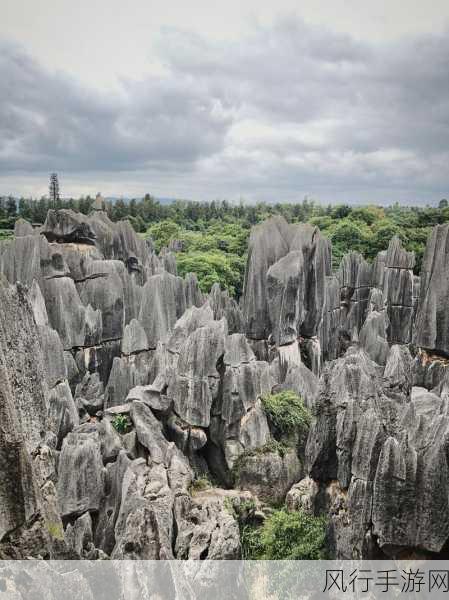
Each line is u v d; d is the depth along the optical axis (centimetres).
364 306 5872
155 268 5794
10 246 3916
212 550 2103
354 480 1872
